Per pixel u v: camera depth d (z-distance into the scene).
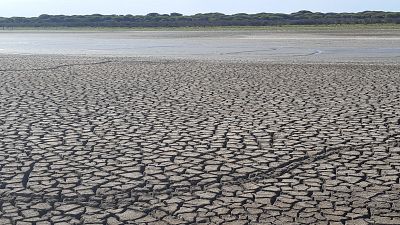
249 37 34.50
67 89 11.41
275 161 6.00
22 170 5.70
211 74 13.95
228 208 4.61
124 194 4.97
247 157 6.17
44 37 39.06
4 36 41.25
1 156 6.23
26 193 5.00
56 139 7.05
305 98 10.12
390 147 6.58
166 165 5.87
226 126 7.78
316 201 4.76
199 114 8.67
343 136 7.13
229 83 12.21
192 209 4.59
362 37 31.77
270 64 16.39
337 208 4.59
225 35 38.06
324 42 27.62
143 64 16.77
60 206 4.68
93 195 4.95
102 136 7.21
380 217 4.40
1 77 13.45
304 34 37.47
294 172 5.61
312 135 7.20
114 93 10.86
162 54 21.14
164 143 6.83
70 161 6.04
